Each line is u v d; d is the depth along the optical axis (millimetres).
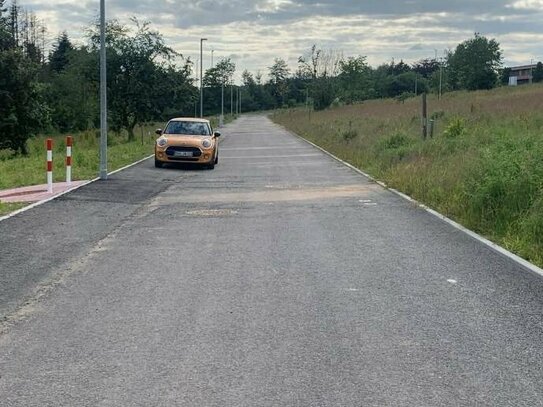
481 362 4738
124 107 37500
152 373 4547
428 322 5641
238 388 4289
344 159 24328
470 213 10508
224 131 58688
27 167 21266
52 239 9273
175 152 21219
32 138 39531
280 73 155750
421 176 14703
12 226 10164
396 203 12938
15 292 6578
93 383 4383
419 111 44938
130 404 4062
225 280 7078
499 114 32375
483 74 102938
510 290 6652
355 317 5777
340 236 9609
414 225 10484
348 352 4934
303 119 68875
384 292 6594
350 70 104000
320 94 101125
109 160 23250
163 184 17000
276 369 4605
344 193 14656
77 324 5602
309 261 7996
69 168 16156
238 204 13148
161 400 4117
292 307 6082
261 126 71812
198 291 6641
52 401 4109
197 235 9742
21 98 33375
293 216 11531
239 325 5562
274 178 18344
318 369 4602
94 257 8195
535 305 6137
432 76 119375
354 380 4410
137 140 38344
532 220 8930
